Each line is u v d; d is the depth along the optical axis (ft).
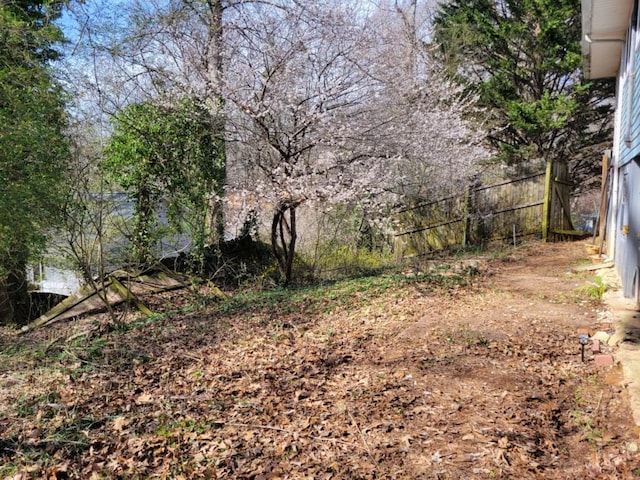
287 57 28.43
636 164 19.86
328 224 37.01
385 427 11.03
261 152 30.17
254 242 38.17
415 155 34.58
